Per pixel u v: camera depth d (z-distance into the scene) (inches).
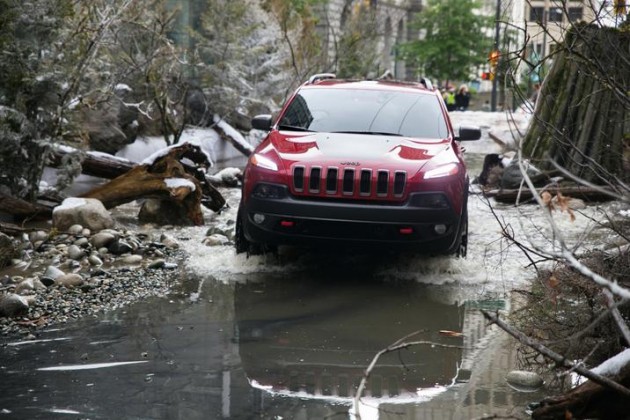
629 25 254.1
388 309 288.7
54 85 391.2
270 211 320.5
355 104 373.7
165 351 238.4
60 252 353.4
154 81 626.8
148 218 430.9
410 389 213.3
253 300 296.5
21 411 193.8
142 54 608.4
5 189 405.4
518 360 235.1
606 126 491.8
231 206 498.0
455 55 2207.2
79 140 442.3
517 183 526.3
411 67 2380.7
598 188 152.6
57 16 389.1
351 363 232.1
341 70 1063.0
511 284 323.0
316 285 319.6
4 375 217.2
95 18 467.2
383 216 314.8
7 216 399.5
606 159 490.9
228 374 221.0
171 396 204.7
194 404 199.8
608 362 182.7
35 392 205.8
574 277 240.7
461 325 270.7
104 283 311.0
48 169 534.3
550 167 521.3
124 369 223.0
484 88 2721.5
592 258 265.1
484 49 2178.9
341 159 322.3
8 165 398.9
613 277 235.0
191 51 755.4
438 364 232.4
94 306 283.4
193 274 331.9
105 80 509.4
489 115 1503.4
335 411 197.6
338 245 320.5
